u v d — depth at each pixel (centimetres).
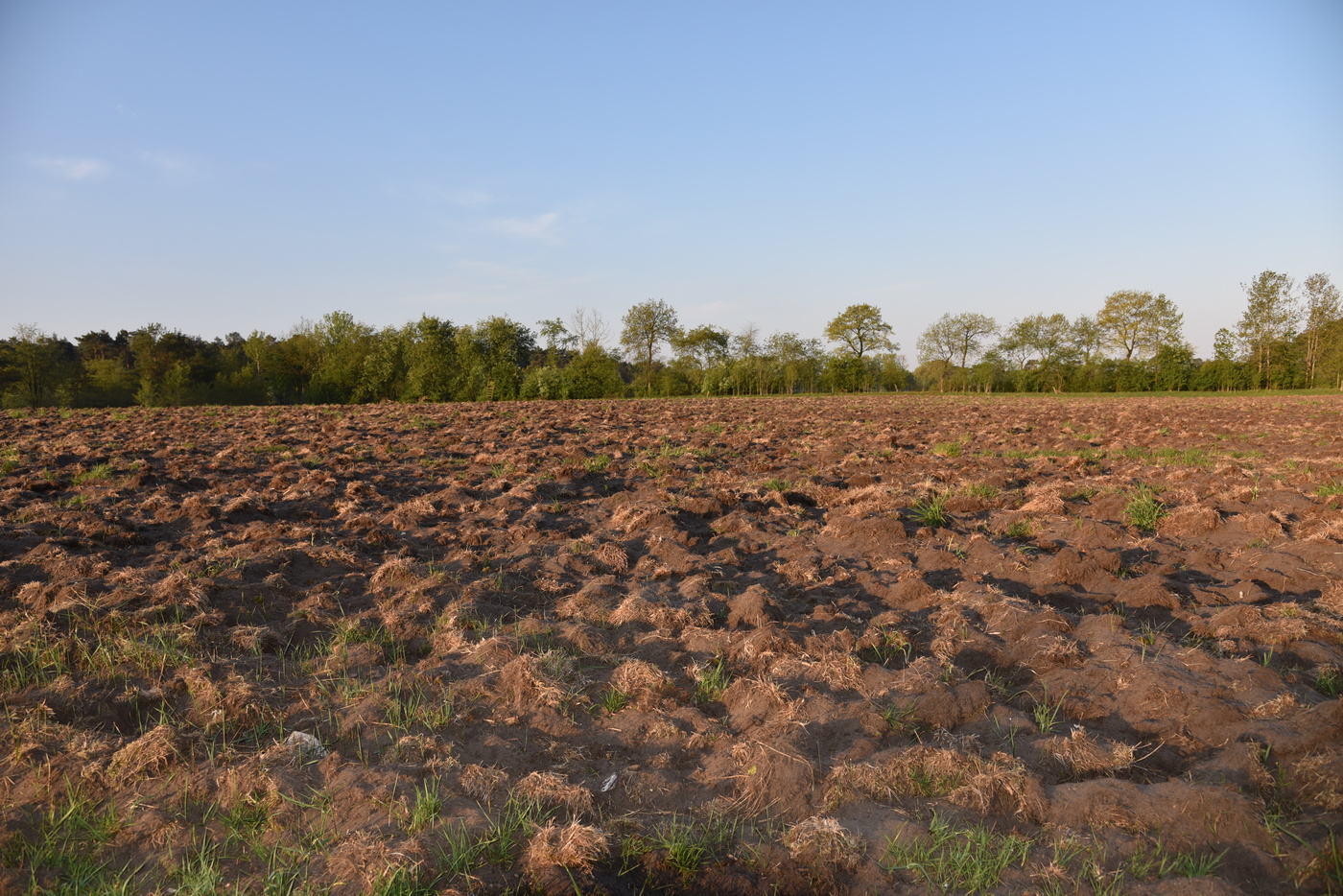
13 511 920
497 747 437
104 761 407
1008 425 2242
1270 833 341
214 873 329
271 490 1159
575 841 341
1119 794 371
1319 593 676
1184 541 888
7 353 4328
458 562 787
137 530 875
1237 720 441
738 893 325
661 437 1880
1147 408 3312
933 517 937
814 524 957
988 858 339
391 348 5312
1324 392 5188
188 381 5128
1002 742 437
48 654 519
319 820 367
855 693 500
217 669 511
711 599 673
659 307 7175
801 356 7512
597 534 919
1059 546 855
